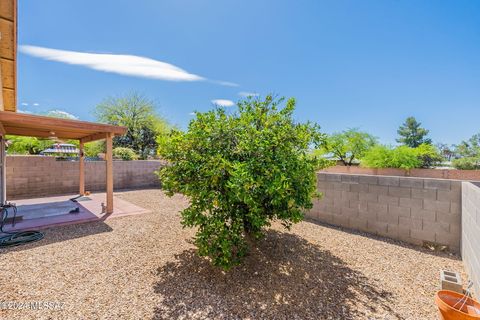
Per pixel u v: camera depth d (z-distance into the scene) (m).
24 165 9.62
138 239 4.85
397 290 3.19
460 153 28.89
